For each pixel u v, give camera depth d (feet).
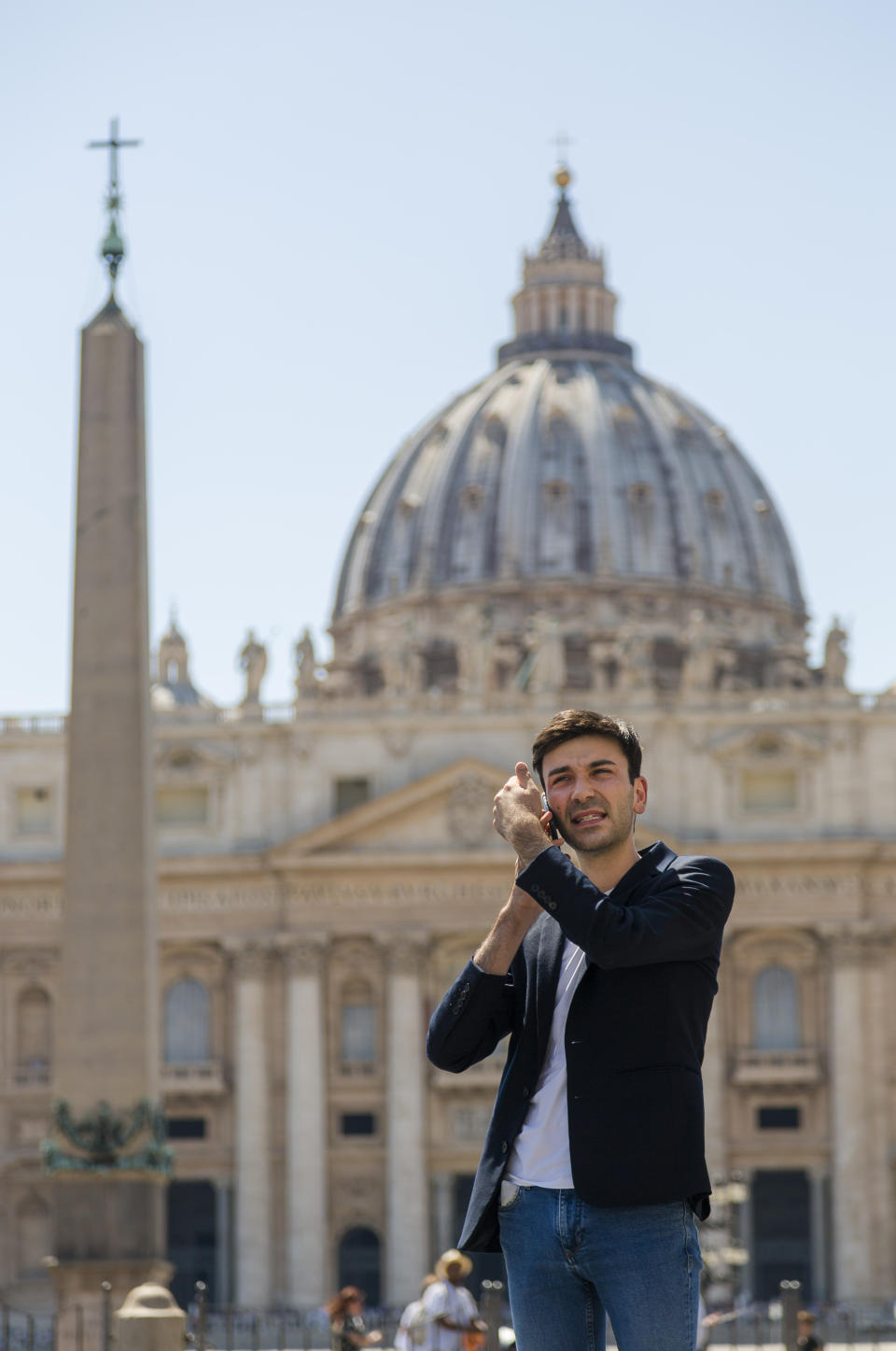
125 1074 114.42
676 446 592.19
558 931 37.70
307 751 352.90
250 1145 346.33
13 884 351.25
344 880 349.82
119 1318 82.64
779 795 350.84
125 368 120.06
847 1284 338.75
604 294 638.53
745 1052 345.31
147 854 116.88
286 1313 323.37
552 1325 36.40
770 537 596.70
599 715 38.63
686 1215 35.83
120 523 118.42
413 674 365.61
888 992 346.74
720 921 36.37
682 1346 35.24
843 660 354.13
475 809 346.95
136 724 116.98
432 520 583.99
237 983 350.43
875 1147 343.67
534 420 592.60
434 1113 347.36
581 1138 35.65
